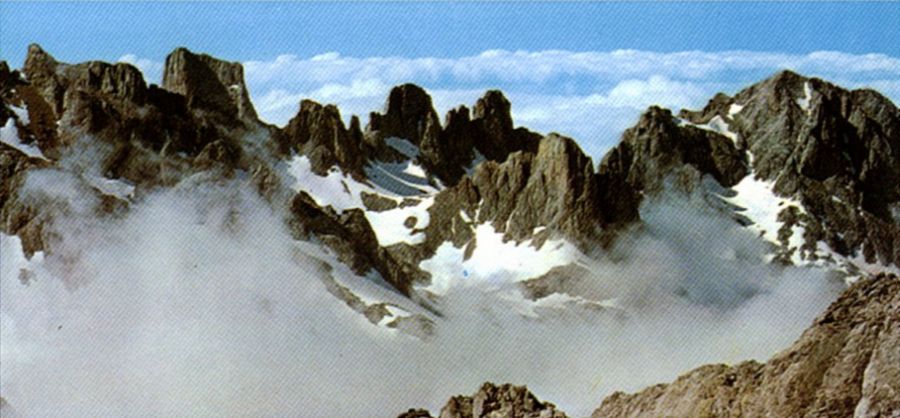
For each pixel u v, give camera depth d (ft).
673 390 249.14
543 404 261.85
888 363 213.25
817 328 225.15
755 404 228.84
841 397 220.23
